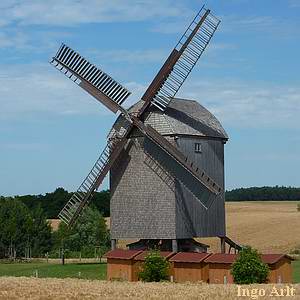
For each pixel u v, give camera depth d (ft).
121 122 219.20
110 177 222.48
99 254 316.40
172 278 205.77
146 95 215.31
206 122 220.02
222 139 222.89
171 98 214.07
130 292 172.55
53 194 511.40
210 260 199.62
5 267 264.72
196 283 193.57
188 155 212.84
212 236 218.59
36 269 245.65
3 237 364.17
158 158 213.25
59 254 339.77
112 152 220.02
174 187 210.38
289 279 196.75
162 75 214.07
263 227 385.70
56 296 167.32
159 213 212.43
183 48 216.13
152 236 213.46
